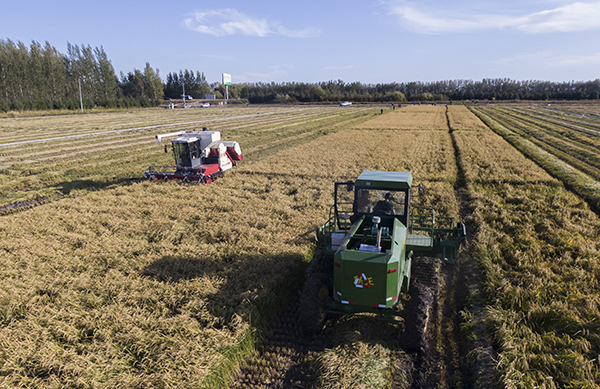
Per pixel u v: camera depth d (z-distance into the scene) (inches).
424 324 225.9
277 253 369.1
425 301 233.1
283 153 1069.1
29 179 803.4
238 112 3363.7
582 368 205.5
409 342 229.5
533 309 264.2
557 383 202.2
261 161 964.6
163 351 230.8
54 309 279.9
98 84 4360.2
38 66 3629.4
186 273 341.7
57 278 329.1
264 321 271.4
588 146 1151.6
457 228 340.8
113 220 502.6
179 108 4372.5
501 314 261.7
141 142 1396.4
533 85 6894.7
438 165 877.8
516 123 1941.4
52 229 475.5
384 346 240.5
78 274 346.0
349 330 255.6
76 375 215.2
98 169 927.7
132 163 999.0
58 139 1472.7
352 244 264.7
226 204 565.9
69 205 592.4
